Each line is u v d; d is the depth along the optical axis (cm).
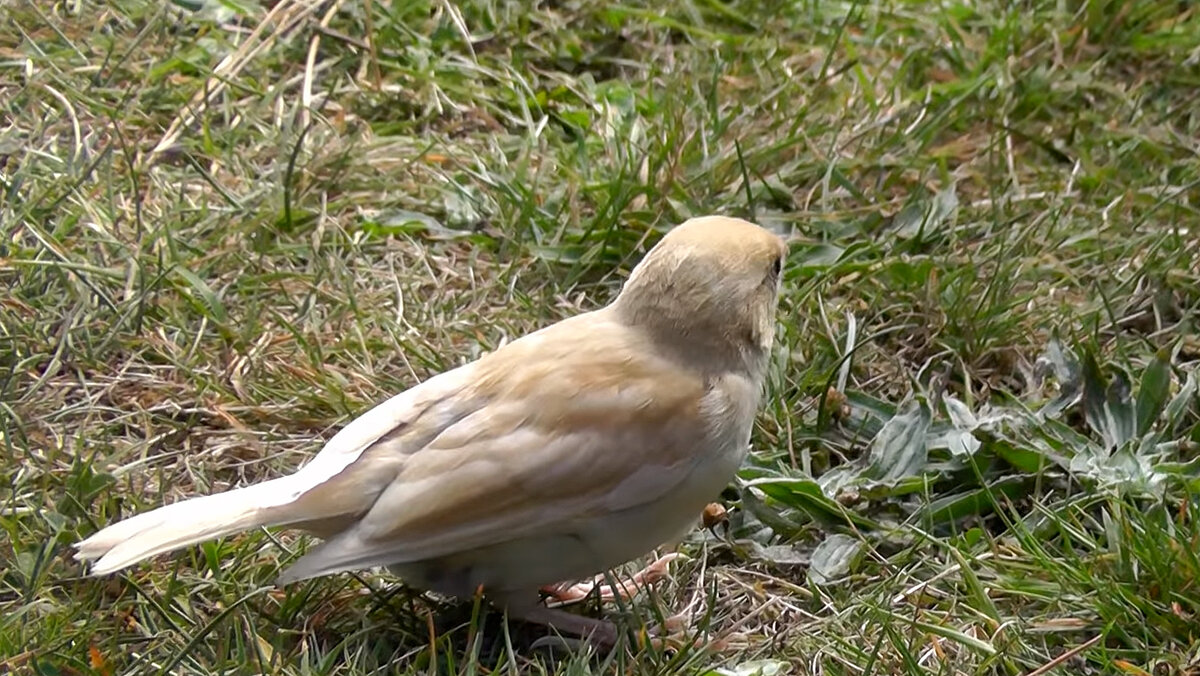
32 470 561
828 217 730
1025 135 805
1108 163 794
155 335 643
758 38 876
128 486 561
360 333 642
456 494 458
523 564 478
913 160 772
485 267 705
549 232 718
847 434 604
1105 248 713
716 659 498
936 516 561
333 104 807
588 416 468
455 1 880
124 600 505
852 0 891
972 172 782
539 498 464
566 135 805
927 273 676
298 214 718
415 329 656
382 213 727
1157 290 676
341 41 840
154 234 686
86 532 532
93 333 639
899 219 732
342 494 462
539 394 471
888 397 634
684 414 475
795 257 702
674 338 484
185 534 448
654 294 488
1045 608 521
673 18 891
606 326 495
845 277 686
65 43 816
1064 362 617
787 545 554
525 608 502
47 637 479
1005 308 655
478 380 482
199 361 634
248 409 607
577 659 477
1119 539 526
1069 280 694
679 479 475
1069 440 587
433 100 812
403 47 848
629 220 709
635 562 550
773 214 731
